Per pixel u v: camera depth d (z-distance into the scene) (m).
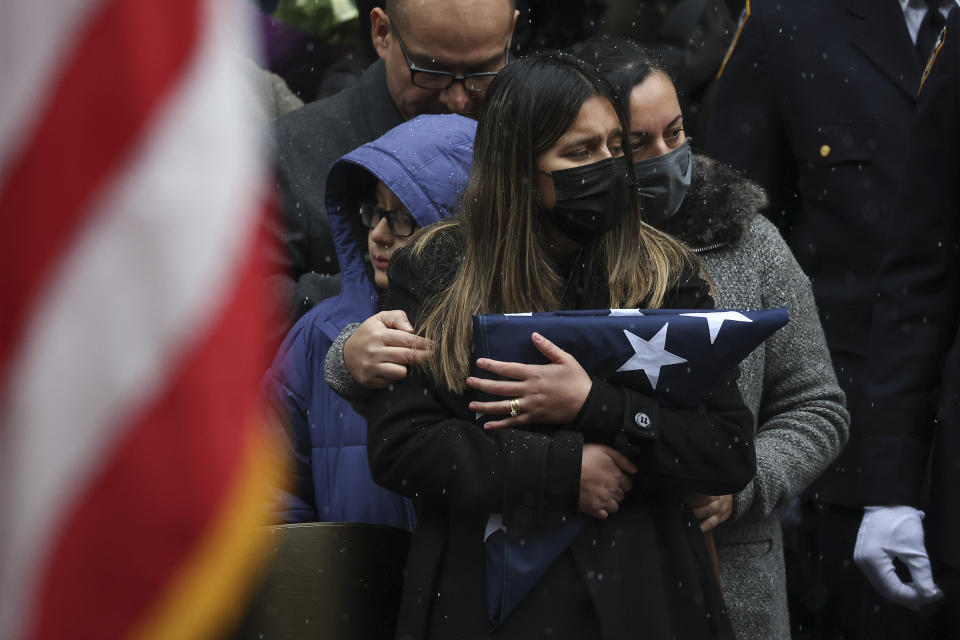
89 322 5.34
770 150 18.86
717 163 13.45
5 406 5.32
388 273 11.69
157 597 5.29
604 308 11.16
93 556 5.27
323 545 11.24
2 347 5.34
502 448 10.42
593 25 25.22
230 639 10.78
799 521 18.59
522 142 10.89
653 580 10.41
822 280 18.22
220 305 5.42
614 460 10.46
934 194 14.12
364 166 13.00
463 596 10.48
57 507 5.27
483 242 11.09
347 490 12.80
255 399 5.65
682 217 12.91
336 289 14.72
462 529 10.66
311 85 21.89
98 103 5.37
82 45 5.38
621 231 11.30
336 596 11.18
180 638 5.32
